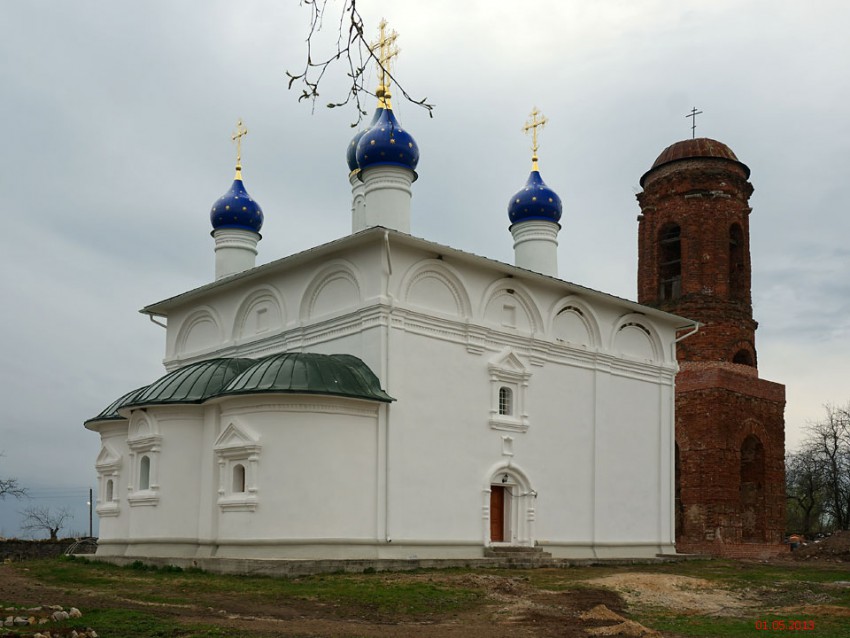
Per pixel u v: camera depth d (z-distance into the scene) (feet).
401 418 80.07
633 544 101.55
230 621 49.80
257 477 74.74
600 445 99.35
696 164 128.57
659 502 106.01
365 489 76.79
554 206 115.34
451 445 84.02
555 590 65.36
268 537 73.77
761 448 124.67
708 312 124.36
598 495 98.17
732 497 117.91
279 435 74.90
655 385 108.47
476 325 87.51
